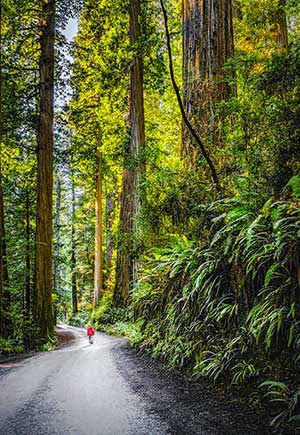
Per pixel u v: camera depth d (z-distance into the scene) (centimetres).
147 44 1171
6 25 1461
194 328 482
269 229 389
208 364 410
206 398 337
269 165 438
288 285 338
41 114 1458
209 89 677
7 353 1075
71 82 1731
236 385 348
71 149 2097
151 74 1420
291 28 1123
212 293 459
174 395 355
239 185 465
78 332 2255
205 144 628
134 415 298
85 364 621
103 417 298
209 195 577
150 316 742
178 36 1420
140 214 710
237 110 509
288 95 432
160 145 1597
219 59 700
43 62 1480
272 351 344
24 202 1769
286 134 422
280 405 284
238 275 410
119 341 1178
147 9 1438
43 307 1318
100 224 2794
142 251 851
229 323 425
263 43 1019
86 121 2158
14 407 347
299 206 361
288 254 335
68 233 4047
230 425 262
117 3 1456
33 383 469
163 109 1608
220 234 453
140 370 511
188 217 621
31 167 1766
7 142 1529
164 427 266
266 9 990
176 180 647
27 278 1725
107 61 1535
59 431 269
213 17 717
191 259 506
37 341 1234
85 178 2892
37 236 1372
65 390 409
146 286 744
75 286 4066
